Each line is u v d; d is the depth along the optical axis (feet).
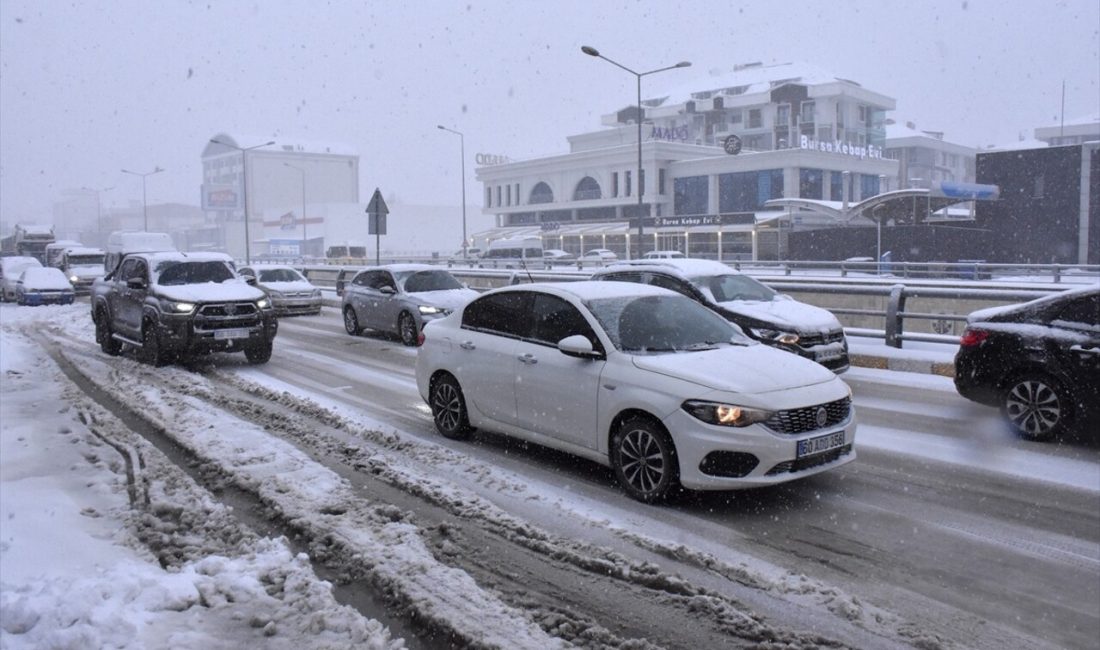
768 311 37.96
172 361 45.52
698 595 15.64
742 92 279.49
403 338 56.03
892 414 31.99
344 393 36.86
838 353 37.55
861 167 233.14
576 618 14.89
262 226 405.18
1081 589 16.20
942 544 18.51
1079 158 146.72
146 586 15.20
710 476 20.01
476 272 79.10
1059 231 149.18
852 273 124.06
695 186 236.02
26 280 101.71
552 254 204.23
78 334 61.98
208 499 20.85
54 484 22.17
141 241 135.33
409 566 16.90
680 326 24.02
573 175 258.16
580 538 18.72
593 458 22.79
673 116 283.79
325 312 84.17
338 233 350.43
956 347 44.80
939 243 144.46
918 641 14.07
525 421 24.76
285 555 17.20
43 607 14.01
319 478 22.77
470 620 14.70
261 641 13.80
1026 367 27.48
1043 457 25.54
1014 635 14.39
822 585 16.19
